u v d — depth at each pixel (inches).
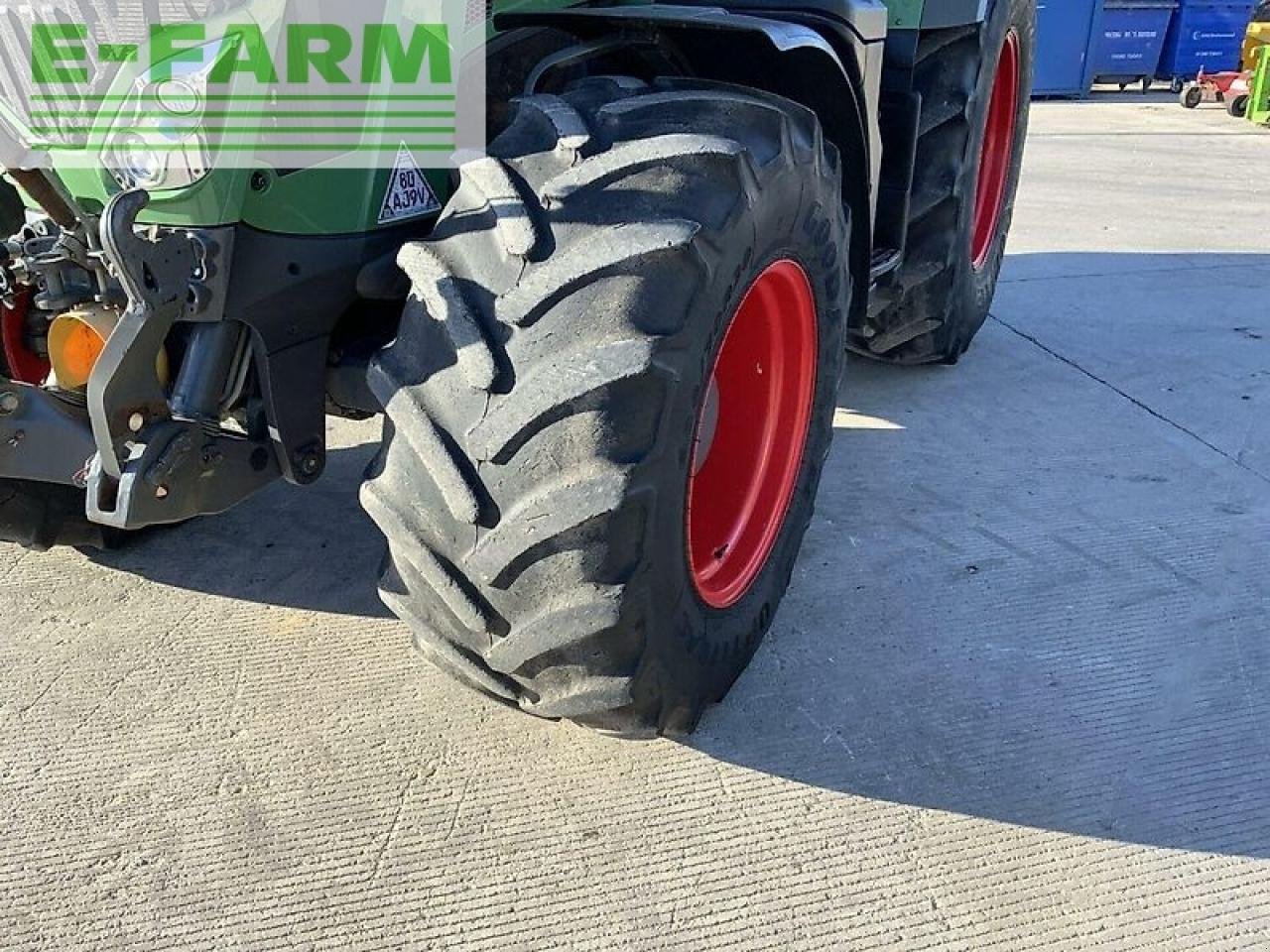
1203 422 155.3
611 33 89.7
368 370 73.4
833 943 74.4
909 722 94.9
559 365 69.1
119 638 104.2
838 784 88.1
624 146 73.9
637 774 88.7
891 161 135.4
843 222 97.6
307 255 78.5
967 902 77.9
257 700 96.1
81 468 85.0
